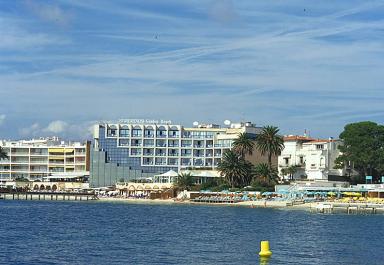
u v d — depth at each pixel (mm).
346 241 90938
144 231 104562
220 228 111000
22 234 98250
